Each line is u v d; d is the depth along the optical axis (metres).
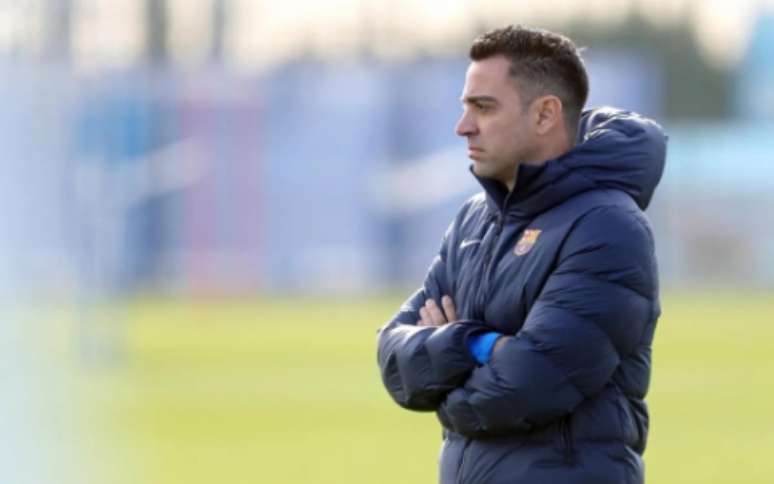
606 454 19.73
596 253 19.48
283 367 94.50
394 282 171.38
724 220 184.62
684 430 63.88
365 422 66.88
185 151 165.62
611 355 19.52
